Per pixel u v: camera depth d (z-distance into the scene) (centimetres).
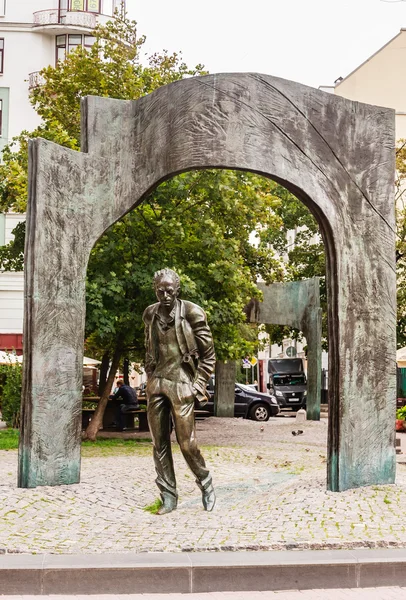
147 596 640
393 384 1042
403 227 3147
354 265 1036
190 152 1030
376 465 1019
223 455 1545
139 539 747
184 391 888
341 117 1055
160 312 895
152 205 1752
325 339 3522
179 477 1188
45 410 998
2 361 2659
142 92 2116
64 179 1035
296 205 3316
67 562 658
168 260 1778
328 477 986
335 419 992
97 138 1059
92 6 4022
